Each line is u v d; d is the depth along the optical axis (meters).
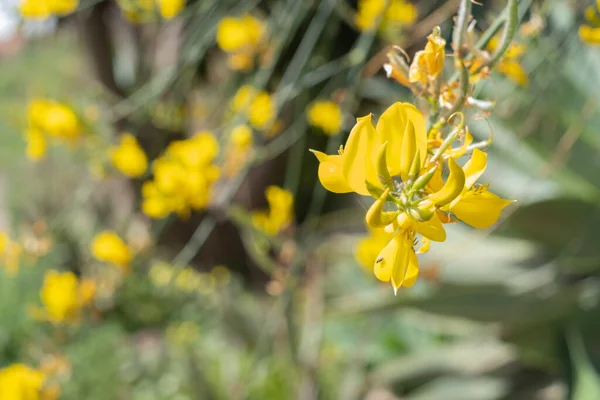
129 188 1.41
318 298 1.50
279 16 1.02
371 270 0.90
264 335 1.07
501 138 1.24
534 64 0.82
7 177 2.65
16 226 2.54
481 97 0.87
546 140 1.15
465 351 1.58
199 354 2.00
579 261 1.22
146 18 1.01
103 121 1.04
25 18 0.96
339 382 1.69
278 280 1.04
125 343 2.30
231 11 1.01
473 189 0.41
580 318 1.24
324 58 1.20
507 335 1.31
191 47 1.04
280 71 1.33
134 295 2.61
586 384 1.18
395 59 0.46
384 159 0.40
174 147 0.93
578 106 1.14
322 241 1.48
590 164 1.20
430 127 0.44
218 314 1.97
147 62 1.57
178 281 2.11
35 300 2.36
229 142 0.96
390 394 1.58
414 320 1.38
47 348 1.51
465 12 0.45
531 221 1.25
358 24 0.95
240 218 0.99
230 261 2.54
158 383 1.99
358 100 1.13
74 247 2.46
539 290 1.24
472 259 1.32
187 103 1.49
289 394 1.63
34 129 0.95
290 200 1.02
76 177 2.46
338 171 0.40
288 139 1.17
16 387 0.95
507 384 1.44
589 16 0.52
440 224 0.40
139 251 1.04
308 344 1.54
